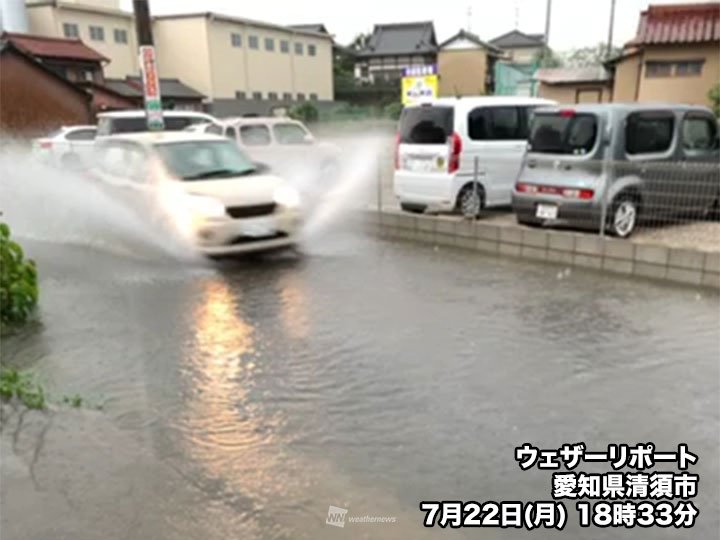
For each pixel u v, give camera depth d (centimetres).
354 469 287
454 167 766
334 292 561
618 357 408
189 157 721
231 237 645
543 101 845
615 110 649
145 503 254
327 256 697
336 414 338
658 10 1905
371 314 500
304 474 282
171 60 3131
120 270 643
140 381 381
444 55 4019
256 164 764
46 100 1888
